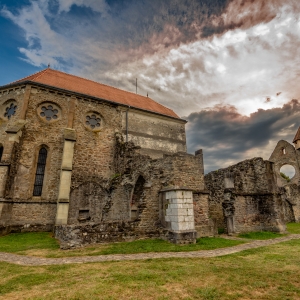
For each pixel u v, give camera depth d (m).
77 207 17.62
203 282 5.41
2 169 14.88
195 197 13.41
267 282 5.41
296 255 8.34
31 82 18.09
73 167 18.50
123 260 7.64
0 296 4.68
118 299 4.49
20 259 8.02
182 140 26.05
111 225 10.87
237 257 8.08
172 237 10.79
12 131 15.94
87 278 5.73
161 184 12.91
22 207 15.62
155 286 5.14
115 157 20.38
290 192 27.47
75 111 19.84
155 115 24.69
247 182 16.66
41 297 4.59
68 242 9.55
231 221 14.57
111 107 22.06
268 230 15.80
